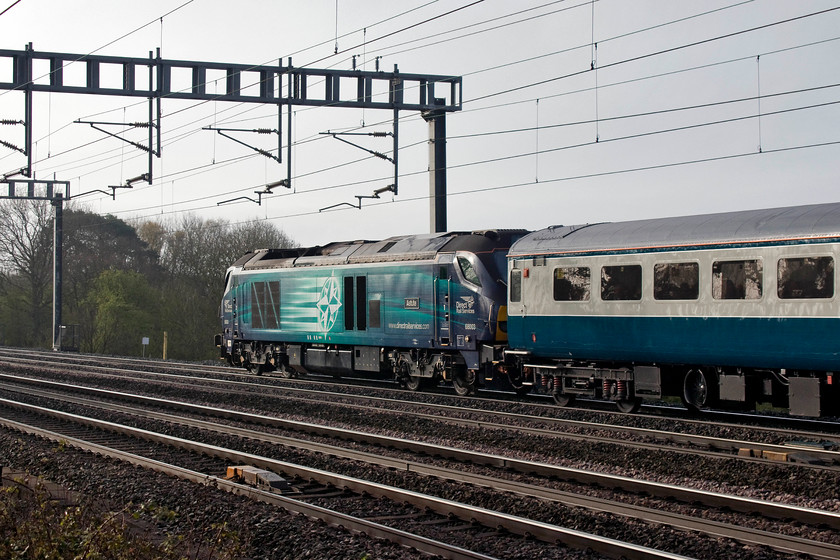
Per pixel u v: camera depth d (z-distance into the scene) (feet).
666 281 56.13
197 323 198.70
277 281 93.61
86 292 224.94
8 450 48.19
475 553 26.35
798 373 51.26
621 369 60.23
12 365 118.42
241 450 47.96
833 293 47.93
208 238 206.80
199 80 84.74
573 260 61.93
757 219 52.26
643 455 42.47
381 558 26.89
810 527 29.66
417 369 78.02
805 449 42.93
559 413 59.11
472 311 70.79
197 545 28.86
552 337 63.41
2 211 219.00
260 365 99.55
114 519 27.81
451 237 75.10
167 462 43.91
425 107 89.81
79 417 59.21
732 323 52.54
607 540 27.09
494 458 41.52
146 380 90.94
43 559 25.02
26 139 81.87
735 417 57.77
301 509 32.78
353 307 82.99
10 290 222.89
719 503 32.53
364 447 48.06
